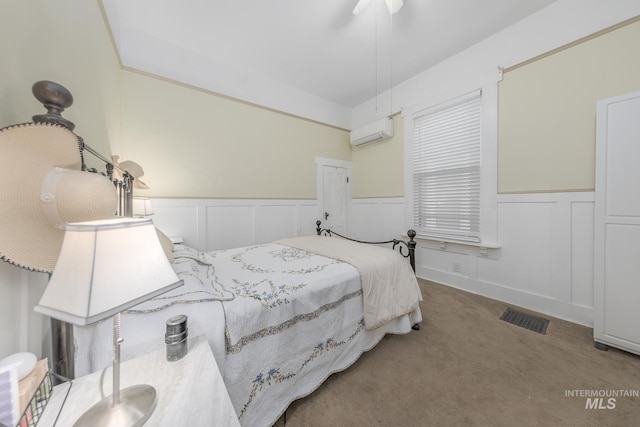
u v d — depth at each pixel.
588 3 1.90
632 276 1.55
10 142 0.57
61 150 0.68
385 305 1.65
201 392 0.62
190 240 2.72
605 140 1.64
